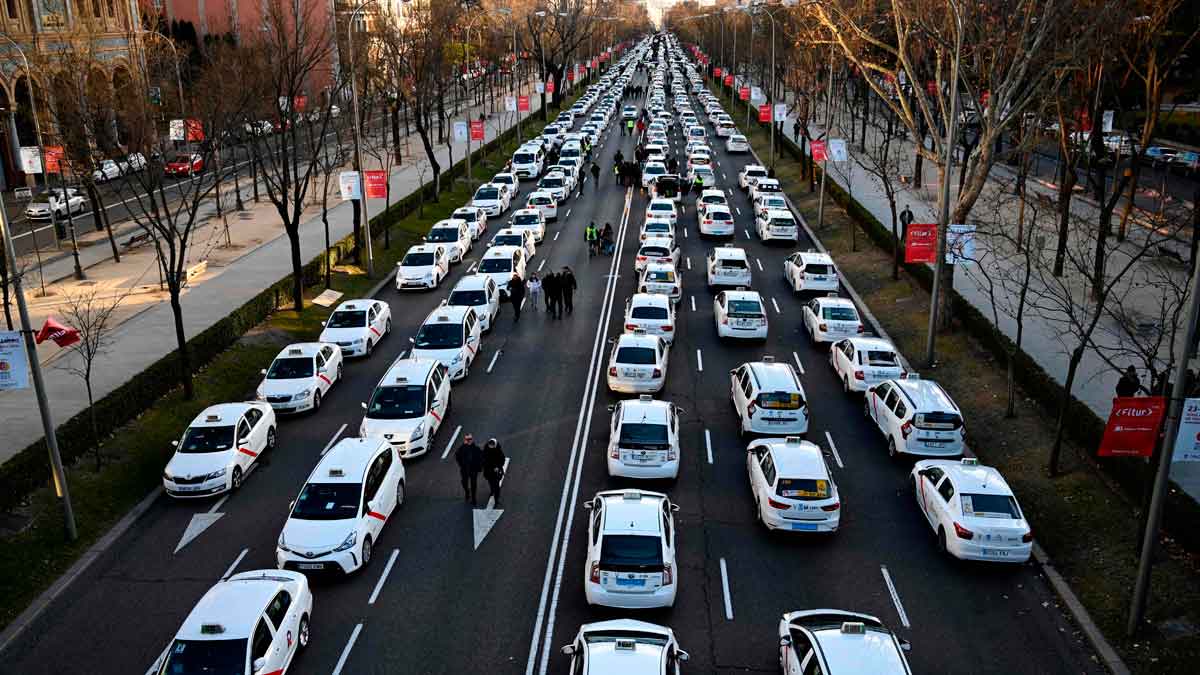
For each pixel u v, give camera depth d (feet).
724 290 116.47
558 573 58.49
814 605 54.90
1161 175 181.78
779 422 75.87
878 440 78.59
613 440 69.10
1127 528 61.11
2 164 185.98
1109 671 49.42
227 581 50.16
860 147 220.64
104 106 141.79
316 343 91.66
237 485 70.95
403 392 77.56
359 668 49.19
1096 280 70.95
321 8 232.73
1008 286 114.21
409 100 259.60
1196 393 56.59
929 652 50.78
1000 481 60.59
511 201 185.88
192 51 228.43
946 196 89.76
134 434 77.56
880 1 159.02
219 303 114.42
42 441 69.82
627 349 86.79
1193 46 129.49
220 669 44.32
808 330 105.29
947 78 135.44
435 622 53.31
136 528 65.72
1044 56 95.55
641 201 183.52
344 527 57.82
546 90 299.17
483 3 406.21
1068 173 108.47
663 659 41.39
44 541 62.28
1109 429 51.78
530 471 72.74
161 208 168.14
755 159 231.71
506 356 99.76
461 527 64.28
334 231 154.92
